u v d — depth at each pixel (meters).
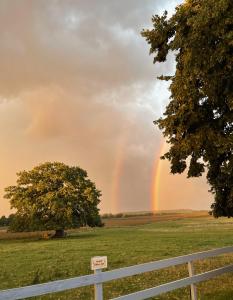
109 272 9.40
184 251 38.44
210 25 14.07
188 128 17.48
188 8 15.65
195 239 56.00
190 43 14.69
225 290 15.51
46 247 52.66
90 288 18.81
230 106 15.13
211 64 14.59
